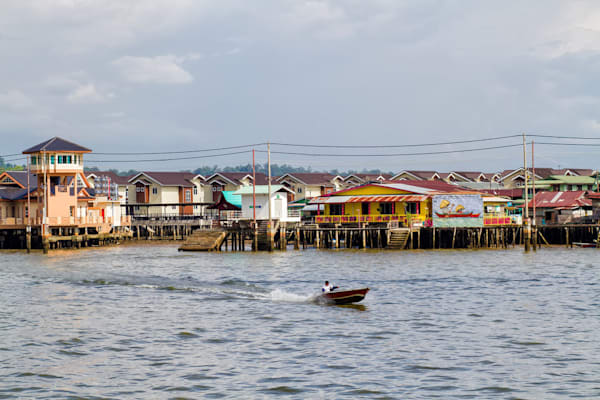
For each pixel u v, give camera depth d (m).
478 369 29.00
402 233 85.81
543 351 31.75
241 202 90.75
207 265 69.06
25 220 94.44
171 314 41.31
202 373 28.77
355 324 38.12
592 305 43.50
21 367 29.83
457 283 53.84
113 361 30.70
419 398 25.55
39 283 54.94
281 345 33.34
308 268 65.62
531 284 53.19
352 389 26.55
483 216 87.94
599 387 26.52
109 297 47.72
